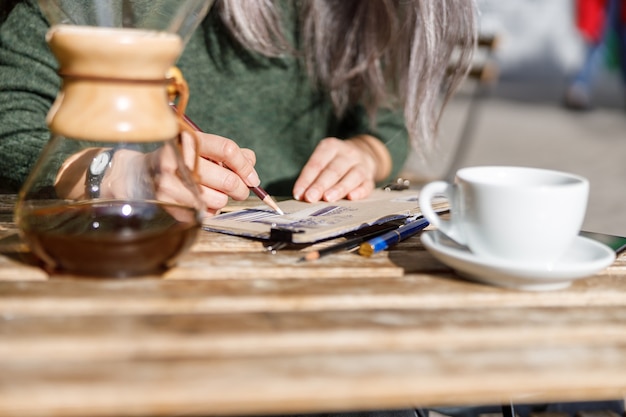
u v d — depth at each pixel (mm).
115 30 756
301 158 1704
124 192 823
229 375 588
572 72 9352
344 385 584
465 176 841
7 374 576
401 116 1756
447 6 1305
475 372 618
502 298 781
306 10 1537
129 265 758
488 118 6301
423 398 596
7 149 1208
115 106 741
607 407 1419
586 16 7168
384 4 1394
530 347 678
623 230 3387
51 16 847
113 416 556
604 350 678
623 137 5812
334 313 722
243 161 1060
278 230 907
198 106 1594
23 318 670
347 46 1494
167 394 558
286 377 590
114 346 623
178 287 755
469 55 1370
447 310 749
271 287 770
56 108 765
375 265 862
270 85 1631
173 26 839
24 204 782
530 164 4574
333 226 957
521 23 9234
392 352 649
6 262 802
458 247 882
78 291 729
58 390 553
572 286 827
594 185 4199
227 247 906
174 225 786
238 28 1458
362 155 1323
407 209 1076
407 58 1377
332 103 1663
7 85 1286
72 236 739
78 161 817
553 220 792
